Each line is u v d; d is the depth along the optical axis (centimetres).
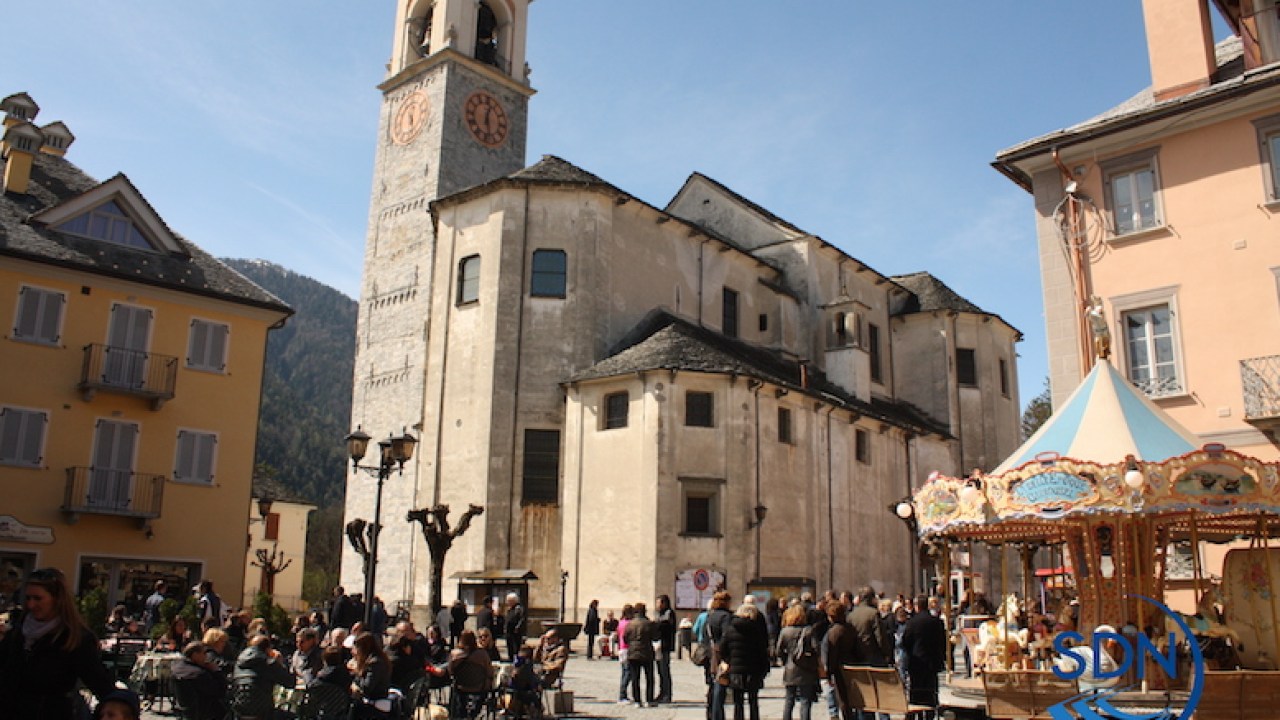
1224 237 2323
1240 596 1747
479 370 3644
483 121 5422
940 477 1730
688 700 1995
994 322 5297
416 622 3541
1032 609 2258
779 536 3516
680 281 4166
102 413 3017
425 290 4959
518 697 1603
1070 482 1545
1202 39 2458
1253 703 1104
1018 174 2700
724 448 3384
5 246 2895
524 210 3778
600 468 3406
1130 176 2495
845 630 1397
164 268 3250
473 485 3528
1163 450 1645
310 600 7894
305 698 1273
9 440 2852
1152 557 1664
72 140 3697
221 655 1459
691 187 5172
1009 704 1321
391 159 5412
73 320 3019
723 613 1498
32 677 693
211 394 3231
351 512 4809
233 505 3206
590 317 3678
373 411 4978
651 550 3206
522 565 3434
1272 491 1505
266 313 3388
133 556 2991
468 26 5500
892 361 5206
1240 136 2341
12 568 2795
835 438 3981
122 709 691
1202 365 2305
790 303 4584
